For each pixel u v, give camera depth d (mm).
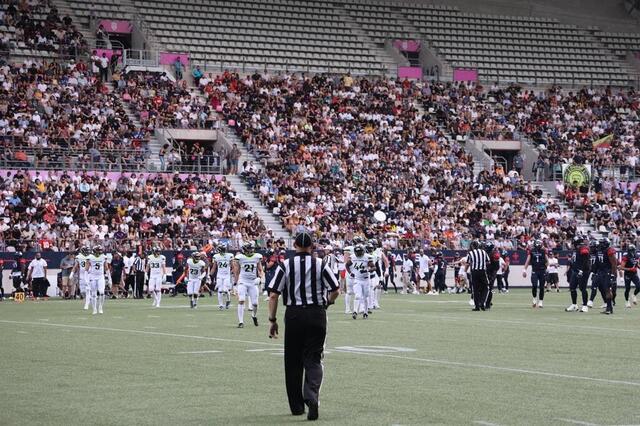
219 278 41344
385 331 29656
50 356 22453
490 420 14203
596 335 28344
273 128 71250
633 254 44188
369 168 70750
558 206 71938
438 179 71938
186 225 58562
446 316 36750
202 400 16062
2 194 55906
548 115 83125
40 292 50844
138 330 29938
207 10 82438
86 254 40375
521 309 41406
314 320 14516
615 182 76750
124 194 59344
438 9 93312
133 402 15820
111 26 77438
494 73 88375
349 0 90000
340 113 75062
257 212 63500
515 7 96688
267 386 17656
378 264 41625
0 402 15773
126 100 69000
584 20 97938
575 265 39688
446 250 63656
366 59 84812
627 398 16328
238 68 79062
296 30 85000
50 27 72438
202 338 27188
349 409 15195
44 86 66250
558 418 14383
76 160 61906
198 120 69312
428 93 81750
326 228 62906
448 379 18641
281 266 14750
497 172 74562
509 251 66250
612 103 87375
